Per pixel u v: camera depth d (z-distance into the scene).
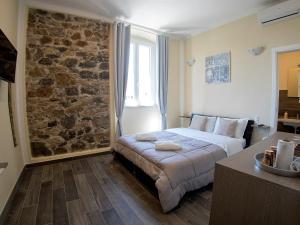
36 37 3.22
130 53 4.46
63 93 3.51
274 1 3.11
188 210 2.07
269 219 0.95
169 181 2.06
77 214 1.99
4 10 2.29
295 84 4.46
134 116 4.50
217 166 1.21
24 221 1.89
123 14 3.61
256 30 3.42
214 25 4.13
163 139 3.30
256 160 1.21
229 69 3.91
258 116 3.48
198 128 4.20
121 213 2.01
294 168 1.09
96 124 3.91
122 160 3.34
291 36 2.98
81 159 3.65
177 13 3.58
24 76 3.13
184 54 5.02
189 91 4.95
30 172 3.04
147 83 4.78
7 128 2.35
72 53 3.55
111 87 4.02
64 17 3.43
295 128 4.22
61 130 3.54
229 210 1.12
